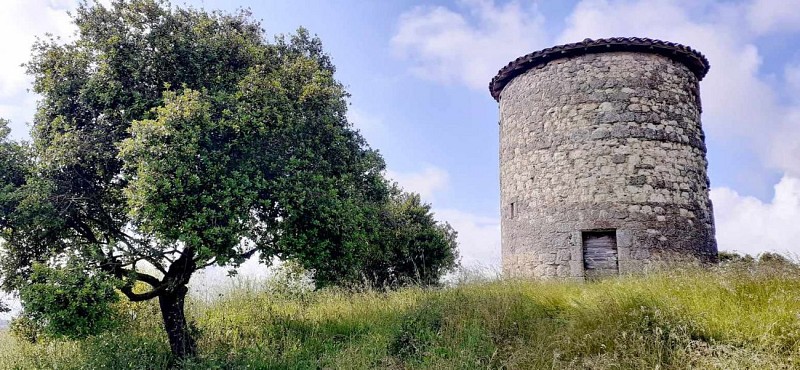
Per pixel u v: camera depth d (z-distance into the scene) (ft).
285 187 23.48
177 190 20.59
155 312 30.14
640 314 21.01
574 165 37.60
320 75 28.02
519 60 41.29
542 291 28.14
